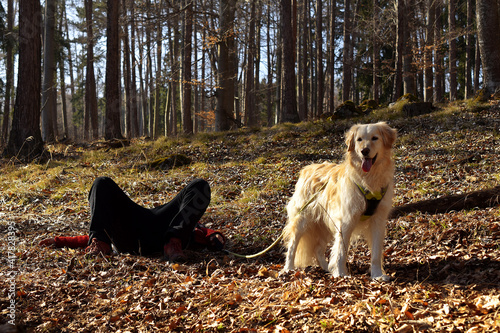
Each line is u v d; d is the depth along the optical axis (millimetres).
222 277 4184
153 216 5250
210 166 11625
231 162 12164
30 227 6508
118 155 14492
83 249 5164
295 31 24062
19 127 13742
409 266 4277
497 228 4922
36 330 3176
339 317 2994
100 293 3877
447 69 32875
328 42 35156
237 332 3037
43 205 8219
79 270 4418
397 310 2975
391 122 14336
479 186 7137
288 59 18922
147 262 4711
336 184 4176
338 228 4047
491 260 3977
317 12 26984
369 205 3859
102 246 4836
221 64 20344
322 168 4551
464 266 3969
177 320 3271
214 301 3559
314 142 13773
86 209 7570
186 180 9906
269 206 7555
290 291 3578
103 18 23609
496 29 14766
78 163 12875
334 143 13344
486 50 14852
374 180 3814
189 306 3484
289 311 3223
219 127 20281
